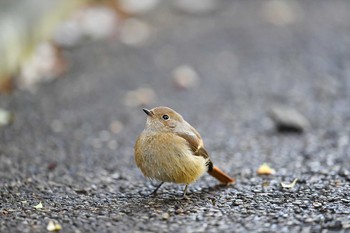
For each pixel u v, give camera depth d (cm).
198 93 1485
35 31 1642
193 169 811
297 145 1124
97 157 1070
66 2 1938
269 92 1482
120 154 1091
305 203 805
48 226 705
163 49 1827
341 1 2433
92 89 1491
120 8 2177
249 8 2333
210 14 2253
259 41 1912
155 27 2059
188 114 1335
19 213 762
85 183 922
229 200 828
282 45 1867
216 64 1703
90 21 1944
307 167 984
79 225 718
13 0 1514
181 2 2322
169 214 762
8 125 1238
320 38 1923
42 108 1352
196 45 1870
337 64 1686
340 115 1309
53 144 1134
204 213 767
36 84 1512
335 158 1028
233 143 1149
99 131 1227
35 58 1600
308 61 1717
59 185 907
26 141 1143
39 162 1026
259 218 746
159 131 808
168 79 1578
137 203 814
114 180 941
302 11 2286
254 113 1341
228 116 1322
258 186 895
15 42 1498
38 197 841
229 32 2014
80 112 1335
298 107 1373
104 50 1794
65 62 1672
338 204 796
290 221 732
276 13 2236
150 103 1412
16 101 1388
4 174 948
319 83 1537
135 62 1705
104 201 825
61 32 1823
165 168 798
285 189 874
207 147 1127
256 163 1026
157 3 2355
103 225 718
